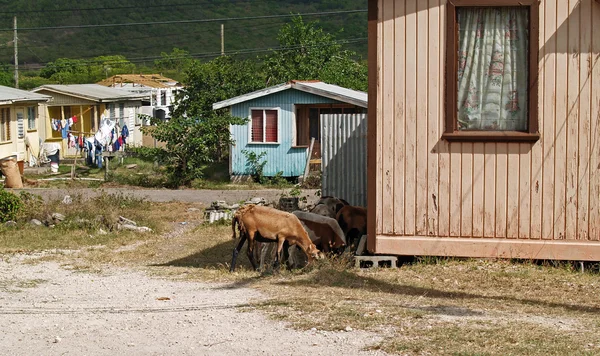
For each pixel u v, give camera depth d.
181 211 19.62
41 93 36.44
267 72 38.72
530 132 10.02
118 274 11.10
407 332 7.05
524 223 10.16
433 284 9.39
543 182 10.09
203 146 26.45
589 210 10.05
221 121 26.84
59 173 30.80
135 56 84.81
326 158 13.57
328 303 8.36
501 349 6.49
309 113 27.48
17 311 8.41
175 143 26.64
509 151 10.12
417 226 10.34
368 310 7.97
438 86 10.15
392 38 10.19
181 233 16.00
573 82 9.96
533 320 7.60
